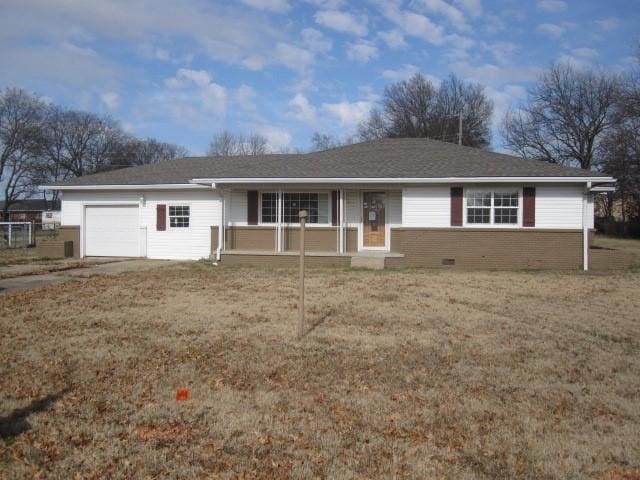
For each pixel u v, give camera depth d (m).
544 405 4.91
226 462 3.81
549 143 48.28
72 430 4.31
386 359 6.32
